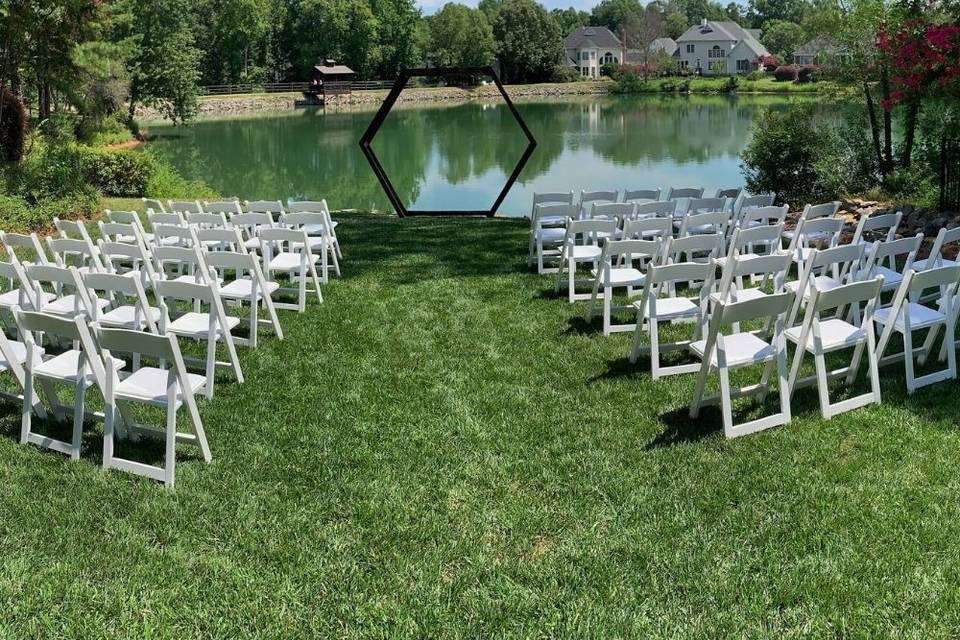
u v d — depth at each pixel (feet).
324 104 204.95
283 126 149.28
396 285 27.30
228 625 10.28
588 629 10.09
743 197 31.01
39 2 47.11
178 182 61.98
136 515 12.72
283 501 13.19
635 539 11.96
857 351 16.84
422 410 16.70
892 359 17.99
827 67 50.24
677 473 13.80
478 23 257.75
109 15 53.93
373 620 10.38
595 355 19.88
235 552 11.80
